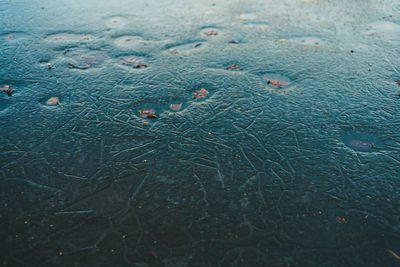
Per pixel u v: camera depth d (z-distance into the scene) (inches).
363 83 83.4
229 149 63.1
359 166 59.0
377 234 47.8
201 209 51.6
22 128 67.4
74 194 53.8
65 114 71.9
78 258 44.4
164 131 67.4
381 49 101.0
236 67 90.9
